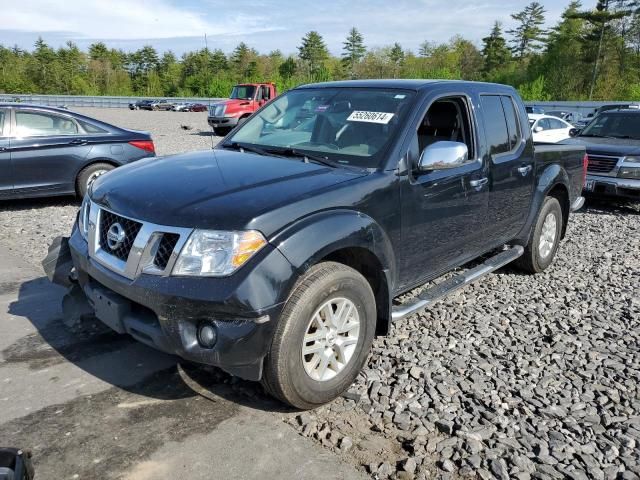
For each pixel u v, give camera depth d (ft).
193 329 8.86
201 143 59.11
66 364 11.51
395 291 11.94
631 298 16.55
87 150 26.81
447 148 11.27
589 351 12.91
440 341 13.07
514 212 15.94
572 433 9.67
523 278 18.24
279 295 8.72
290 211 9.20
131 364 11.56
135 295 9.11
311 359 9.73
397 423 9.68
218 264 8.63
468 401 10.45
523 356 12.54
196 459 8.63
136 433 9.24
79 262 10.67
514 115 15.93
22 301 14.80
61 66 334.65
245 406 10.10
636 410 10.50
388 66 355.15
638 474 8.64
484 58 333.42
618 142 31.55
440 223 12.62
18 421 9.50
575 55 236.43
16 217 25.12
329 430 9.42
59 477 8.15
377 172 11.03
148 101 174.19
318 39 346.54
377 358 12.09
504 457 8.91
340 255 10.47
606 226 26.91
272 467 8.48
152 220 9.15
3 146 24.75
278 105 14.60
